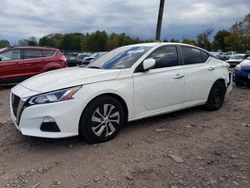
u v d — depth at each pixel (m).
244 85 9.74
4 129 4.82
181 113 5.79
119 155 3.72
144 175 3.22
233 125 5.03
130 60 4.67
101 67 4.78
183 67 5.21
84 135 3.96
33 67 10.72
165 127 4.86
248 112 5.98
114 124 4.22
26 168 3.40
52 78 4.15
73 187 2.99
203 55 5.82
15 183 3.07
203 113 5.82
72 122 3.78
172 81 4.92
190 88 5.29
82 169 3.35
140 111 4.55
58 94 3.72
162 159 3.60
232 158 3.64
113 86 4.14
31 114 3.68
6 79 10.18
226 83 6.17
